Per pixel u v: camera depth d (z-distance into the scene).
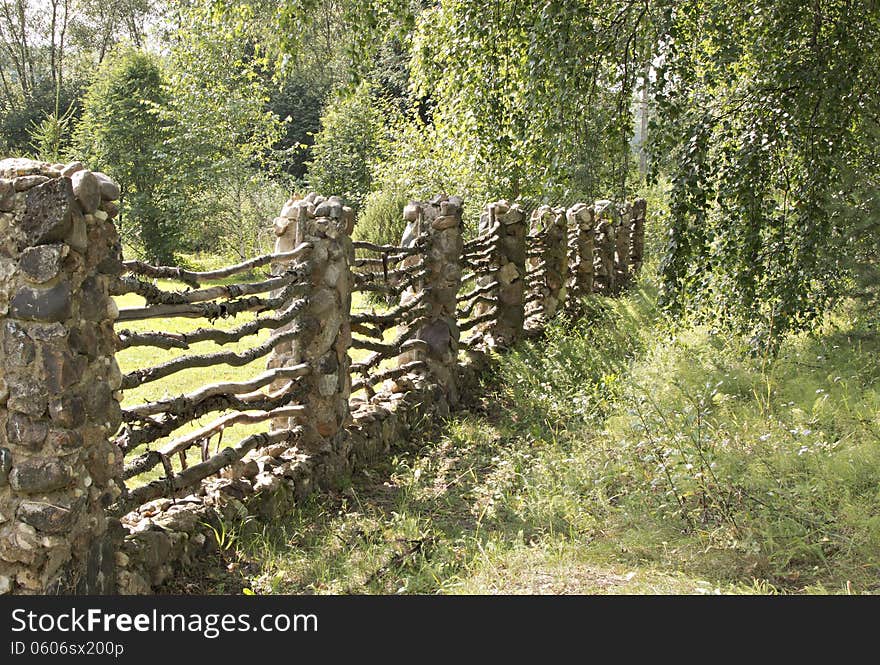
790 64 5.31
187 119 18.42
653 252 13.95
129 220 19.58
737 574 3.33
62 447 2.52
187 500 3.63
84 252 2.61
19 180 2.46
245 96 18.67
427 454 5.32
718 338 6.74
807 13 5.41
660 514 3.89
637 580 3.28
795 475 4.00
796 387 5.35
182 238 19.19
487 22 6.42
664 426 4.51
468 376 6.75
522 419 6.07
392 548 3.72
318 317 4.49
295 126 31.03
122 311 2.97
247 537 3.63
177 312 3.35
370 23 6.89
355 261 5.22
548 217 9.02
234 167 18.42
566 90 5.64
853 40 5.18
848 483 3.91
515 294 7.98
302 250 4.38
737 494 3.84
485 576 3.37
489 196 10.76
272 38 7.71
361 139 18.03
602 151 6.19
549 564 3.48
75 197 2.54
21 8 34.34
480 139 6.93
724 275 6.10
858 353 5.79
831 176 5.41
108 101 20.03
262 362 7.32
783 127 5.25
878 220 5.32
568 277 9.86
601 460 4.66
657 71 5.21
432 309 6.30
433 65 7.73
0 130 31.48
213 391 3.74
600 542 3.67
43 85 34.03
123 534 2.94
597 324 9.18
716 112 5.64
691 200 5.28
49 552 2.54
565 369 7.02
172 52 18.11
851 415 4.75
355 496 4.34
